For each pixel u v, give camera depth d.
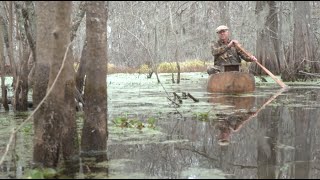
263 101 11.59
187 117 9.33
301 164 5.63
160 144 6.88
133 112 10.17
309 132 7.48
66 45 5.41
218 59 14.03
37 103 6.29
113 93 14.97
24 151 6.64
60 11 5.27
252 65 19.88
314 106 10.55
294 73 17.81
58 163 5.68
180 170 5.41
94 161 5.87
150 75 22.38
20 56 11.12
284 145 6.64
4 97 11.52
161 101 12.26
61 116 5.62
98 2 5.87
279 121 8.53
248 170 5.39
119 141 7.11
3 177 5.22
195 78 22.86
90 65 6.07
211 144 6.83
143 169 5.49
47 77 6.21
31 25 7.80
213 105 10.86
